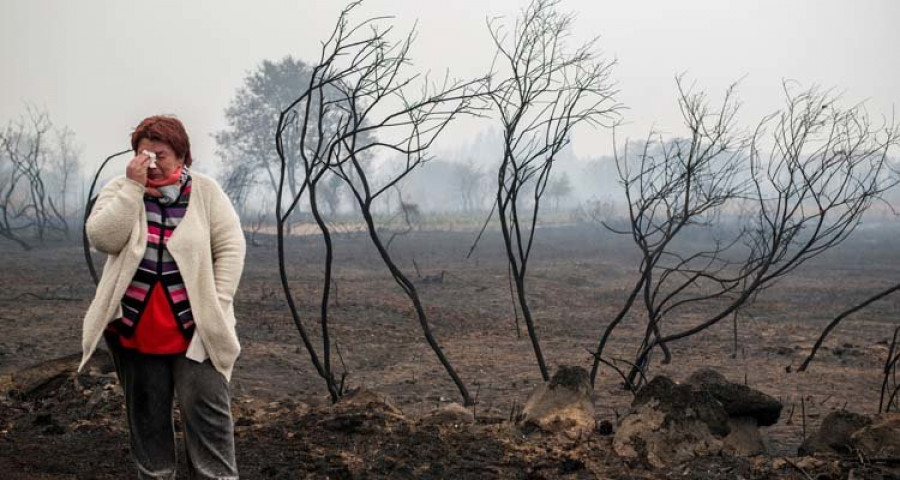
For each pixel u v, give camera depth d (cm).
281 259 659
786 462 449
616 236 4597
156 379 332
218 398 329
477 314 1529
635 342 1234
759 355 1107
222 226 338
